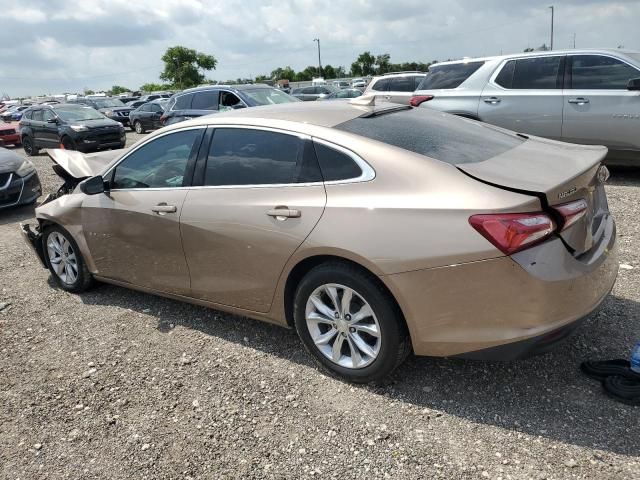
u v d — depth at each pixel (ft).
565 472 7.82
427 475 8.02
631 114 22.76
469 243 8.41
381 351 9.61
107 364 11.95
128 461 8.95
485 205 8.39
